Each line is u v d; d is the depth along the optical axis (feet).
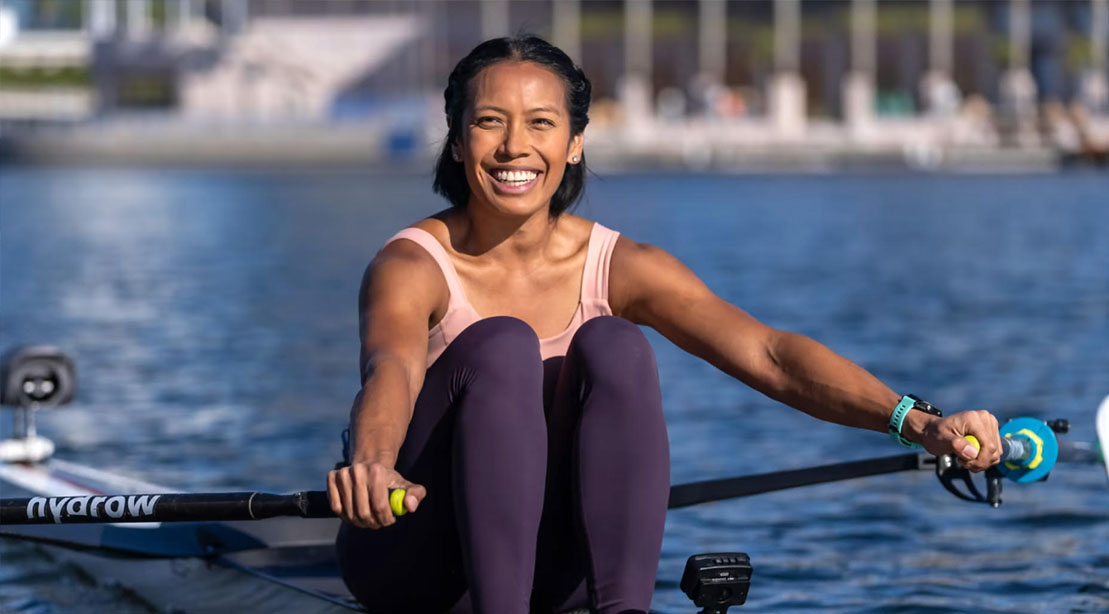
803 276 81.30
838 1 293.02
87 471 27.12
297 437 36.96
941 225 126.00
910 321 61.00
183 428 38.14
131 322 61.11
